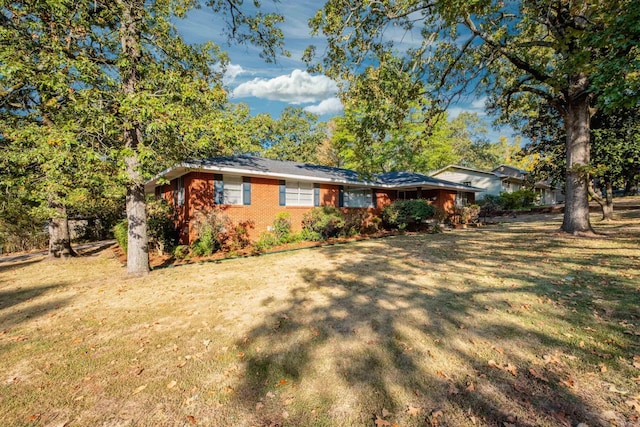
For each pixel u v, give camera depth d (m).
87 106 5.74
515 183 30.12
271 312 4.35
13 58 5.26
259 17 8.20
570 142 9.66
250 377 2.76
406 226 15.87
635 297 4.11
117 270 8.44
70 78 5.78
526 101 11.88
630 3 4.30
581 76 8.88
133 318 4.36
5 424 2.27
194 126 6.23
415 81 9.24
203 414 2.30
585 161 9.41
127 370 2.96
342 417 2.19
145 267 7.30
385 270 6.58
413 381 2.57
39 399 2.56
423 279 5.68
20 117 8.34
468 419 2.11
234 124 7.12
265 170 11.36
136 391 2.62
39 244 15.84
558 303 4.10
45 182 7.12
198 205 10.36
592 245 7.84
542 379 2.50
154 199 12.02
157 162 7.27
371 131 10.24
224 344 3.43
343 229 13.48
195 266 8.14
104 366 3.06
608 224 11.80
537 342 3.10
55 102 6.54
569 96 9.27
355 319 3.94
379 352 3.08
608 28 4.76
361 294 4.95
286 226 12.10
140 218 7.27
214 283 6.15
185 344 3.47
